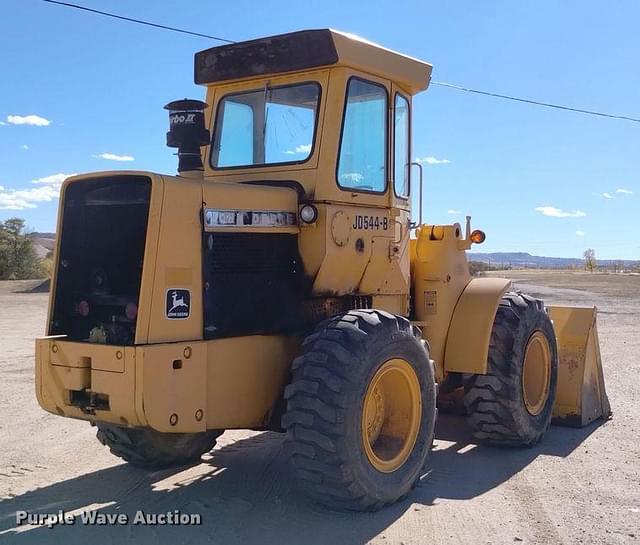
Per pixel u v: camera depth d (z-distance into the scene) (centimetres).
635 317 1947
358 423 465
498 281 675
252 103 574
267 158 557
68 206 491
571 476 576
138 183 460
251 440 682
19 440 680
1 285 3669
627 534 456
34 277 4734
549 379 698
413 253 652
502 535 453
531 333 664
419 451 520
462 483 557
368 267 562
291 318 523
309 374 460
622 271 9525
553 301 2594
